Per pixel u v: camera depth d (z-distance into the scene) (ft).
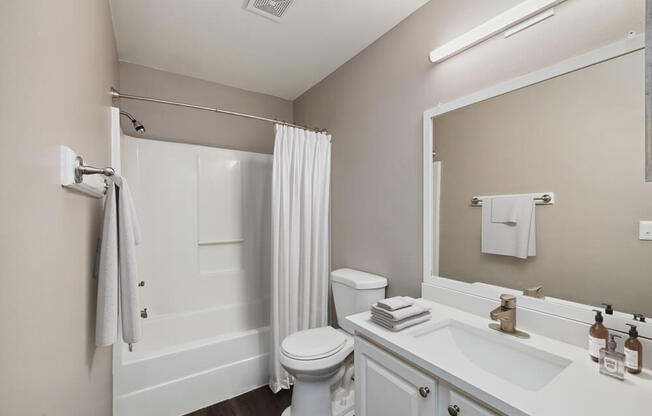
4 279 1.32
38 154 1.74
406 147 5.95
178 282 8.11
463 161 4.86
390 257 6.31
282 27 6.30
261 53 7.31
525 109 4.09
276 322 7.02
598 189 3.43
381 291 6.26
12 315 1.41
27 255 1.59
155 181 7.88
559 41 3.77
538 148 3.95
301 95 9.79
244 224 9.15
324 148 7.73
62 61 2.25
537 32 3.99
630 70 3.23
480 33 4.49
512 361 3.73
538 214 3.95
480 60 4.65
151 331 7.55
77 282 2.67
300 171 7.43
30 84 1.62
